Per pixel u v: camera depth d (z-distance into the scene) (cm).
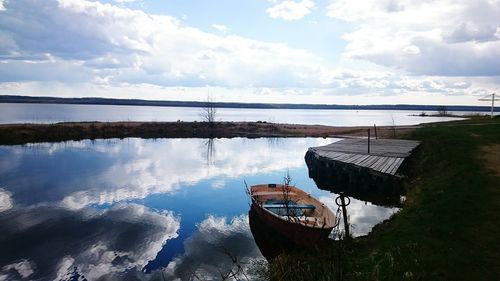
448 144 2323
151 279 1098
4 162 3116
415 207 1313
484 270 793
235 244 1373
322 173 2681
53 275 1120
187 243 1380
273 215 1338
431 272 814
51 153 3725
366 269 893
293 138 6047
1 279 1091
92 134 5512
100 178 2583
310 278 850
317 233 1138
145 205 1925
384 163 2212
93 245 1357
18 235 1448
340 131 6575
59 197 2039
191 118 12350
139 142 5019
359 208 1805
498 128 2817
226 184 2498
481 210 1104
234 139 5822
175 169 3033
